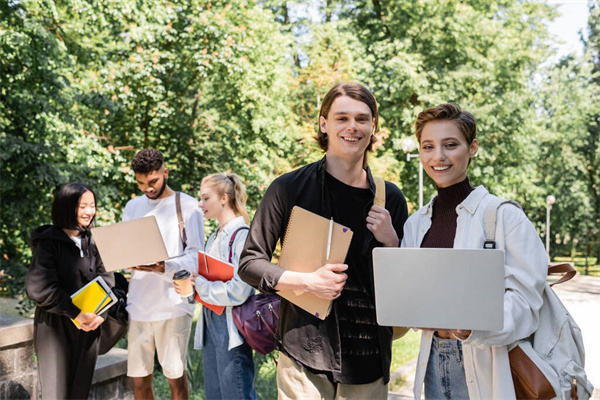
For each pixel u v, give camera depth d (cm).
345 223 222
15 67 802
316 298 212
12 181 810
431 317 182
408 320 184
